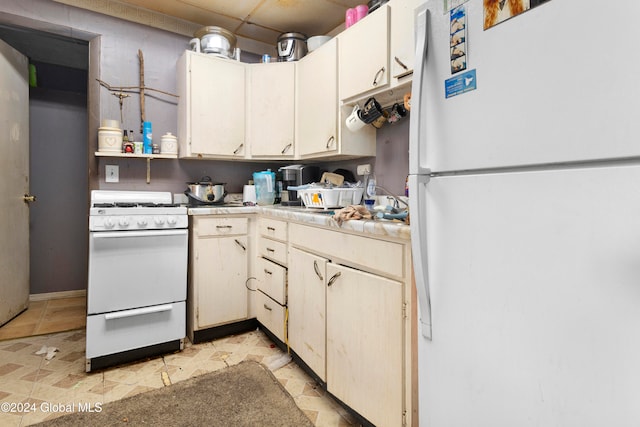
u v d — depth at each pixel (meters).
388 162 2.11
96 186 2.29
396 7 1.65
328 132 2.12
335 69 2.06
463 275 0.86
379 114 1.86
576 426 0.67
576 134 0.64
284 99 2.47
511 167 0.75
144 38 2.42
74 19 2.20
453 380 0.90
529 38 0.70
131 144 2.26
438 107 0.90
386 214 1.46
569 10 0.64
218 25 2.63
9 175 2.41
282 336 1.99
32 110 2.87
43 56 2.83
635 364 0.59
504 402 0.78
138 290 1.90
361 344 1.35
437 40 0.90
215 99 2.39
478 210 0.82
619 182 0.60
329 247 1.56
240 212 2.24
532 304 0.73
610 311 0.62
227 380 1.73
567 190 0.67
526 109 0.71
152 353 1.97
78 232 3.06
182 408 1.51
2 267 2.36
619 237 0.60
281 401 1.57
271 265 2.11
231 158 2.53
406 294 1.17
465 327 0.86
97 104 2.28
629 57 0.58
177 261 2.01
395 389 1.20
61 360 1.93
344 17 2.51
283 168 2.46
